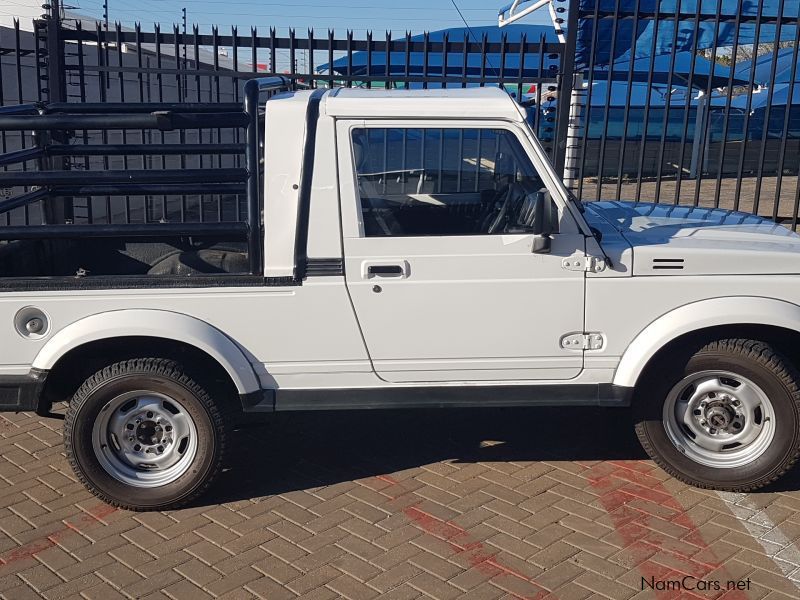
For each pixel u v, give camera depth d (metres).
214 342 4.12
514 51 7.30
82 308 4.11
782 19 7.02
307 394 4.27
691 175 20.28
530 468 4.73
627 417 5.40
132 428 4.30
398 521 4.17
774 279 4.13
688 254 4.12
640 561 3.75
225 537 4.06
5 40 10.18
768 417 4.24
